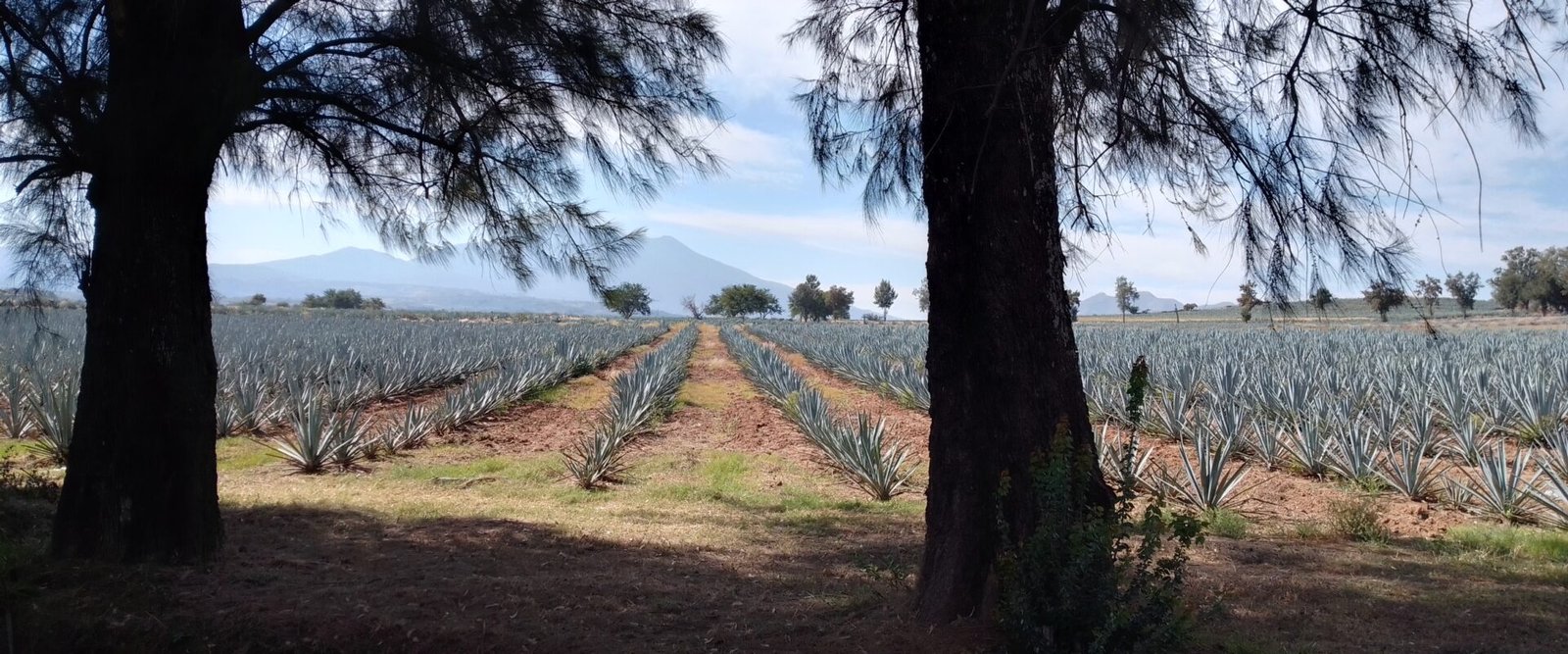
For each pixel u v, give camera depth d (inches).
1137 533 278.8
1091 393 608.7
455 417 553.3
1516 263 1747.0
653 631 177.0
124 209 201.8
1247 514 335.0
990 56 160.7
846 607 187.6
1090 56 145.6
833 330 2401.6
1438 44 131.0
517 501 354.9
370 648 167.5
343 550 248.8
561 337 1413.6
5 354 650.2
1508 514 319.9
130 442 203.6
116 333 203.2
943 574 165.8
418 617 179.2
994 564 158.1
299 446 421.4
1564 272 1675.7
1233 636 171.5
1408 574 236.8
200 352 214.7
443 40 201.3
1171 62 141.9
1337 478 402.3
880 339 1669.5
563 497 367.9
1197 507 339.3
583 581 216.4
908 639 156.3
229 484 373.7
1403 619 189.6
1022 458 161.8
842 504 361.7
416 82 213.2
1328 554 262.5
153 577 194.2
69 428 413.4
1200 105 149.1
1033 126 161.6
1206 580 221.3
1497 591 215.0
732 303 4623.5
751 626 179.3
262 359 755.4
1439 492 362.0
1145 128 151.5
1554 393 504.4
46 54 191.2
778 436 562.3
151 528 205.8
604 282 223.6
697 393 845.8
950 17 164.1
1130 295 2011.6
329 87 219.3
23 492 301.7
